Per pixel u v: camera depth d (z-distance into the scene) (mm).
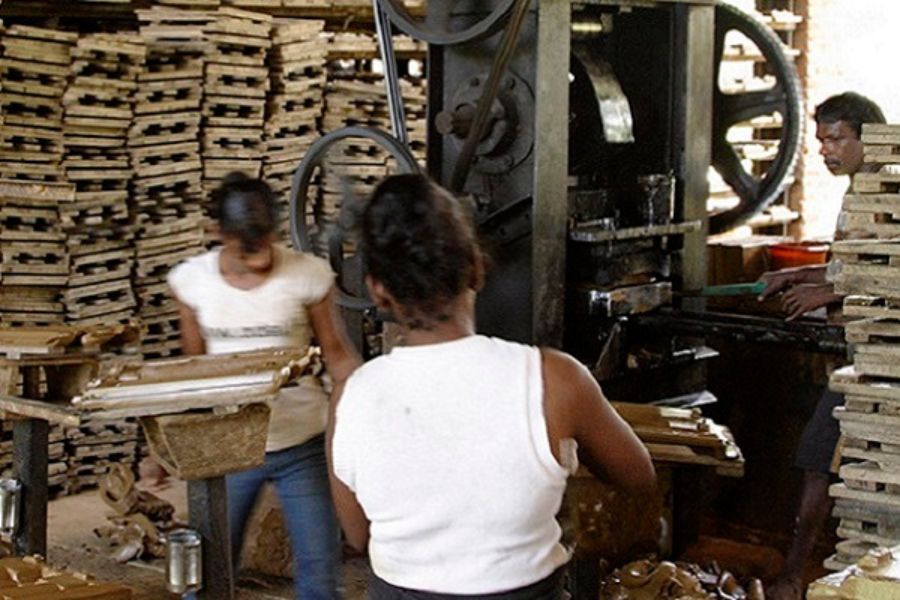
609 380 6508
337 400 2855
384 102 8578
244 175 4465
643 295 6426
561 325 6281
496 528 2727
